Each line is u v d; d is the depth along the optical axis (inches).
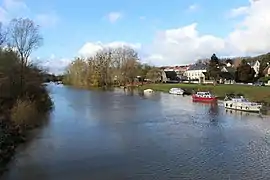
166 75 7687.0
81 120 1943.9
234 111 2397.9
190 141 1365.7
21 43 2400.3
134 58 6525.6
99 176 940.6
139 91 5019.7
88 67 6530.5
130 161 1077.1
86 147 1266.0
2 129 1291.8
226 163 1051.3
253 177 925.8
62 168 1010.1
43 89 2733.8
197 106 2785.4
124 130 1620.3
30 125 1669.5
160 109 2554.1
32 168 1010.1
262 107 2524.6
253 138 1423.5
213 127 1707.7
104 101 3255.4
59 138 1423.5
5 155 1108.5
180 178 916.6
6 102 1831.9
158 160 1086.4
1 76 1975.9
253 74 5447.8
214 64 5949.8
